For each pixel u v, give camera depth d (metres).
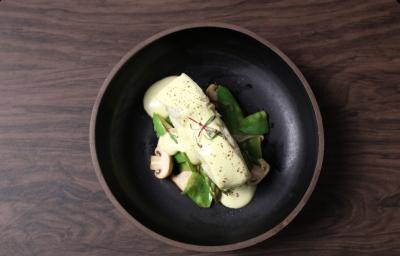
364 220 0.45
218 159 0.44
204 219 0.46
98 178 0.42
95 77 0.47
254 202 0.46
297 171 0.47
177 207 0.46
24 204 0.45
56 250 0.45
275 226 0.40
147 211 0.46
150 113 0.48
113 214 0.45
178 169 0.48
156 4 0.48
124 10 0.48
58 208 0.45
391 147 0.46
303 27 0.48
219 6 0.48
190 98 0.45
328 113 0.47
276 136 0.48
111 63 0.47
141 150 0.48
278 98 0.48
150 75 0.48
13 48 0.47
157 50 0.46
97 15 0.48
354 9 0.48
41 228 0.45
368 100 0.47
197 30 0.45
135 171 0.47
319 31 0.47
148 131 0.48
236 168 0.44
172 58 0.48
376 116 0.46
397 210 0.45
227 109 0.47
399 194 0.46
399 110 0.47
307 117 0.45
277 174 0.47
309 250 0.45
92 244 0.45
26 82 0.47
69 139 0.46
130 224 0.45
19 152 0.46
